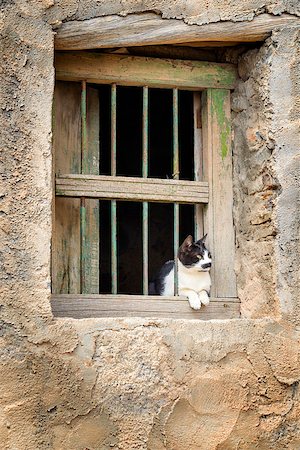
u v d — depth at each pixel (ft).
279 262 15.03
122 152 24.49
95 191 15.49
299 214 15.12
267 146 15.37
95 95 16.65
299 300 14.97
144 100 16.07
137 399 13.96
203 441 14.17
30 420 13.38
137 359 14.06
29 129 14.02
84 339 13.85
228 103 16.47
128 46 15.31
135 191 15.70
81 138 15.94
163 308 15.46
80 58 15.60
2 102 13.92
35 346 13.57
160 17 15.03
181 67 16.19
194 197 16.11
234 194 16.31
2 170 13.80
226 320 14.70
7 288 13.56
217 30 15.26
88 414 13.70
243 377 14.53
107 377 13.85
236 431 14.38
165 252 25.05
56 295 14.76
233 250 16.24
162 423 14.02
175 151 16.17
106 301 15.06
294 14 15.47
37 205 13.89
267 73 15.43
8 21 14.06
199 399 14.26
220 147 16.35
